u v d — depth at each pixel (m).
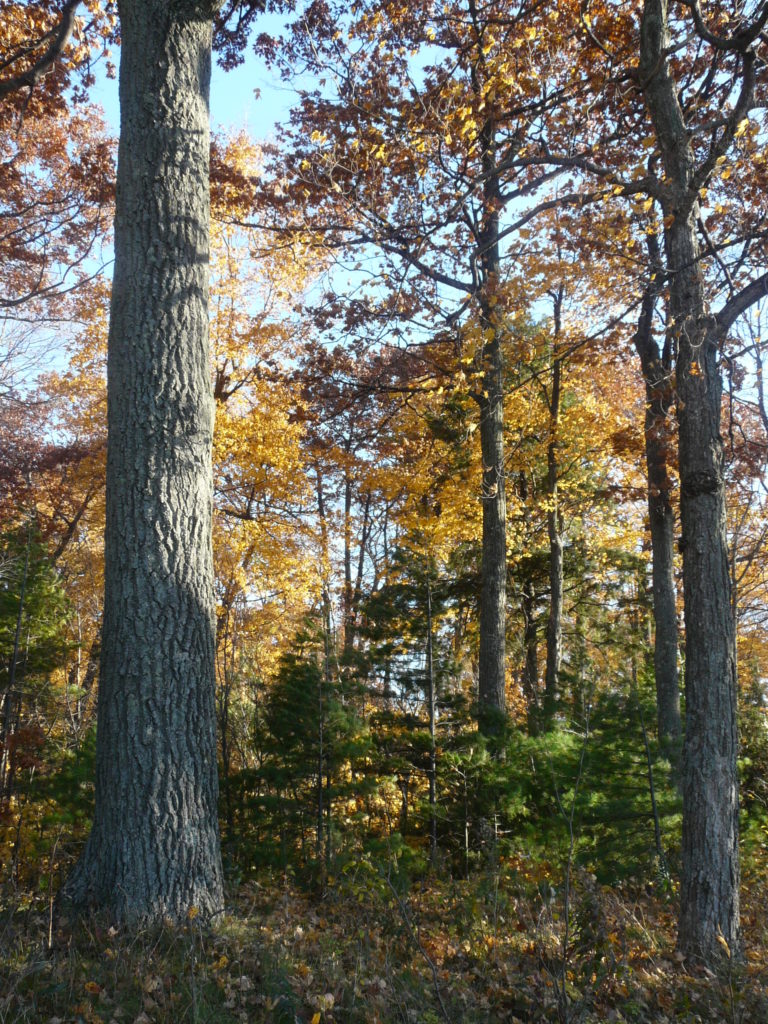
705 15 9.77
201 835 5.67
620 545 22.88
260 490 19.12
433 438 17.95
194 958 4.47
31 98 12.46
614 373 16.94
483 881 7.32
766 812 12.06
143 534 5.86
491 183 11.99
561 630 22.33
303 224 12.46
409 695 11.91
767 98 9.30
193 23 6.59
